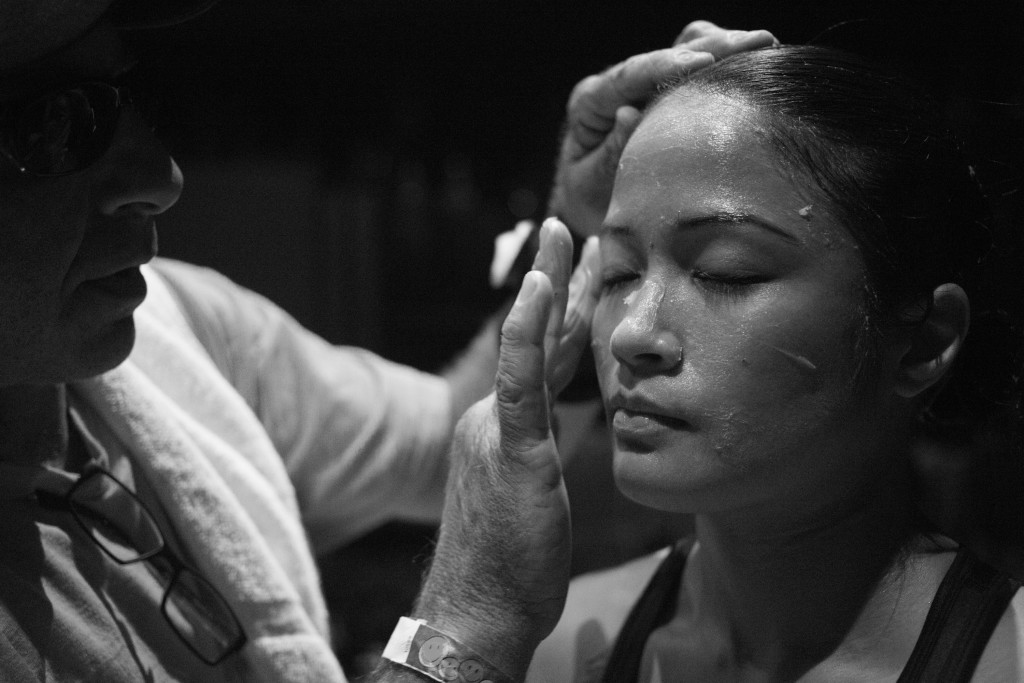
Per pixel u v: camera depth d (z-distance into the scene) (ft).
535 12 4.92
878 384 2.29
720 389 2.22
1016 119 2.92
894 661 2.31
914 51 3.76
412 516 4.29
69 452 3.16
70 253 2.62
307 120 5.51
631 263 2.41
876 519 2.38
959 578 2.29
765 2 4.17
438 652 2.44
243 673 3.22
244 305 4.01
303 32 5.23
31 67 2.55
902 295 2.30
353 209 5.81
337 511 4.10
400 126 5.40
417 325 5.92
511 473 2.45
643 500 2.30
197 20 5.17
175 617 3.11
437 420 4.13
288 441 3.96
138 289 2.83
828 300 2.22
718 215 2.24
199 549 3.22
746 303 2.23
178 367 3.54
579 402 3.58
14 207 2.52
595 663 2.73
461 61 5.20
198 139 5.58
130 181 2.69
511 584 2.46
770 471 2.23
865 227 2.24
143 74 2.95
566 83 5.09
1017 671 2.17
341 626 5.31
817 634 2.41
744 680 2.48
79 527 3.01
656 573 2.81
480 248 5.77
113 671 2.86
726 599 2.55
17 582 2.78
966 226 2.43
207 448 3.40
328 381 4.04
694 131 2.32
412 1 5.02
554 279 2.52
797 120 2.28
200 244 5.88
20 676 2.68
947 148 2.41
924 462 2.57
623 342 2.27
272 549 3.39
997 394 2.53
